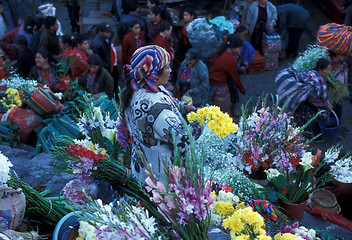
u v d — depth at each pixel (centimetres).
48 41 776
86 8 1199
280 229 257
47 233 259
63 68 644
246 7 973
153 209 240
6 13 1092
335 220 349
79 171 285
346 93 645
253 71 966
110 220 184
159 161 238
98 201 191
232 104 771
